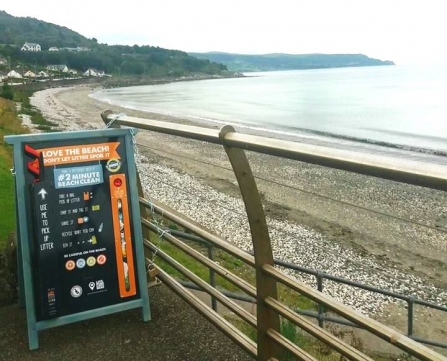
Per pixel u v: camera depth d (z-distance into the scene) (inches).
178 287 144.9
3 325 145.4
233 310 115.9
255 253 101.2
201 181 961.5
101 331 140.3
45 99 3678.6
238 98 3939.5
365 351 280.8
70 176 130.1
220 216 739.4
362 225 724.7
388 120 2261.3
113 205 134.6
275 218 743.7
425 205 823.7
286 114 2598.4
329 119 2330.2
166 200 815.1
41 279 128.1
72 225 130.6
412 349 70.6
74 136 130.0
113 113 151.9
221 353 127.5
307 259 589.6
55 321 130.3
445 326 430.9
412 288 524.4
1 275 161.6
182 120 2231.8
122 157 135.1
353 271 561.0
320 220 741.3
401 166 64.1
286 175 1000.2
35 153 127.2
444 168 59.9
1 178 475.2
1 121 1518.2
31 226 128.3
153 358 127.1
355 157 70.7
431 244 661.9
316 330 90.1
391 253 629.3
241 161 97.7
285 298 319.0
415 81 5802.2
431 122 2170.3
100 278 134.1
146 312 141.2
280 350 106.8
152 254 164.2
